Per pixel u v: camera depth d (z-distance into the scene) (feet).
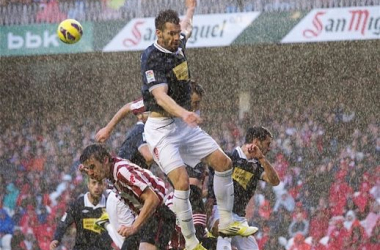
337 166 114.62
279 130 122.31
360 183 111.96
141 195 51.08
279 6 118.62
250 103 128.98
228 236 55.83
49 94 135.85
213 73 130.11
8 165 129.49
